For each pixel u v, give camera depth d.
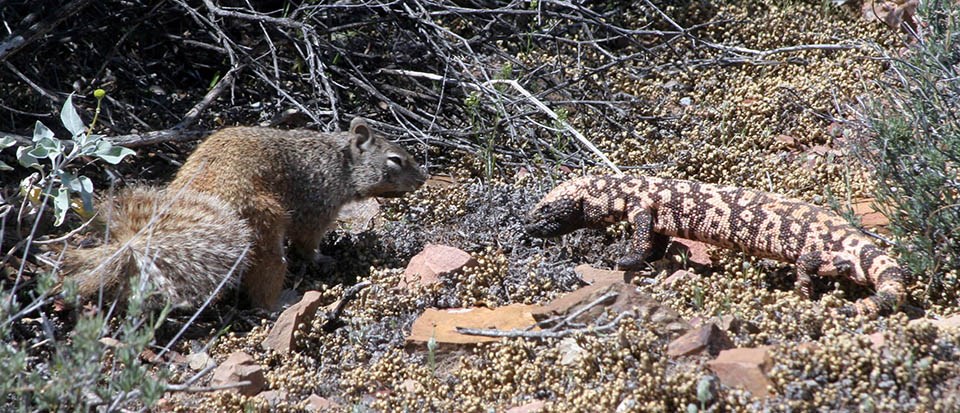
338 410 5.51
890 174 6.70
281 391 5.78
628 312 5.67
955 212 6.25
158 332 6.39
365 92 9.34
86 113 8.62
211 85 8.91
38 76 8.77
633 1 10.91
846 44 10.34
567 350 5.64
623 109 9.25
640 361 5.41
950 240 6.30
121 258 6.10
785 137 8.98
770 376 4.95
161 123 9.07
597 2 11.05
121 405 4.92
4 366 4.50
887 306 5.86
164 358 6.13
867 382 4.88
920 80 7.14
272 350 6.22
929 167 6.40
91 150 6.30
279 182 7.17
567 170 8.70
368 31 10.07
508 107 9.30
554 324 5.88
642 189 7.00
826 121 9.18
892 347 5.05
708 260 7.10
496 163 8.72
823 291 6.59
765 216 6.59
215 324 6.64
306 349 6.32
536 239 7.50
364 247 7.58
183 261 6.20
